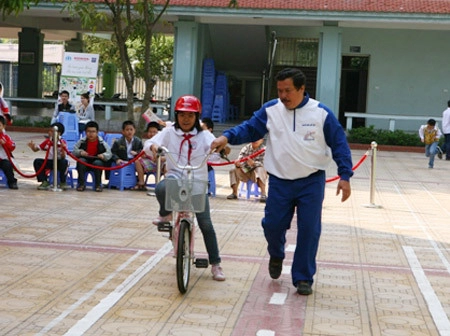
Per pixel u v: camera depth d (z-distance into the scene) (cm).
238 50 2853
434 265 783
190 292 640
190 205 619
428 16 2327
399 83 2756
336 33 2434
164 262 745
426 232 984
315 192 632
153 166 1245
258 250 823
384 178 1622
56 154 1200
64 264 720
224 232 922
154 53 3653
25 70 3198
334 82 2444
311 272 646
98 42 4141
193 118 662
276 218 641
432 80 2741
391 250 855
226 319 567
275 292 651
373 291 668
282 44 2819
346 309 607
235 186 1216
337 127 625
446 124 2158
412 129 2736
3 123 1194
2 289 624
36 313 563
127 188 1262
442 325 571
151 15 1841
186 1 2392
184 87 2489
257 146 1207
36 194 1162
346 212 1134
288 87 613
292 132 625
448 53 2725
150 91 1847
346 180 618
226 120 2922
